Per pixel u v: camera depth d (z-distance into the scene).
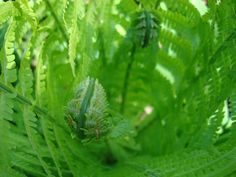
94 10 0.25
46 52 0.25
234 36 0.23
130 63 0.30
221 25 0.24
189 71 0.28
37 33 0.24
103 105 0.22
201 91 0.26
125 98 0.32
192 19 0.26
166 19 0.28
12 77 0.21
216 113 0.24
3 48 0.21
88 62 0.25
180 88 0.29
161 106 0.31
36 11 0.26
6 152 0.21
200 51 0.26
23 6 0.22
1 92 0.21
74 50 0.22
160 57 0.30
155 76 0.30
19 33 0.24
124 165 0.26
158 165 0.23
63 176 0.26
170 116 0.30
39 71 0.22
